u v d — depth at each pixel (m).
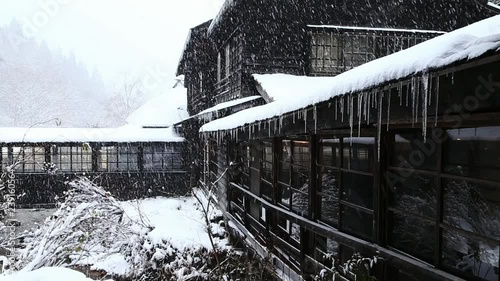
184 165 16.09
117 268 8.16
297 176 6.23
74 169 15.33
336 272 4.25
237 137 8.05
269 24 11.48
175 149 16.11
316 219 5.09
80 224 6.56
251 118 6.14
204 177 14.29
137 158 15.68
